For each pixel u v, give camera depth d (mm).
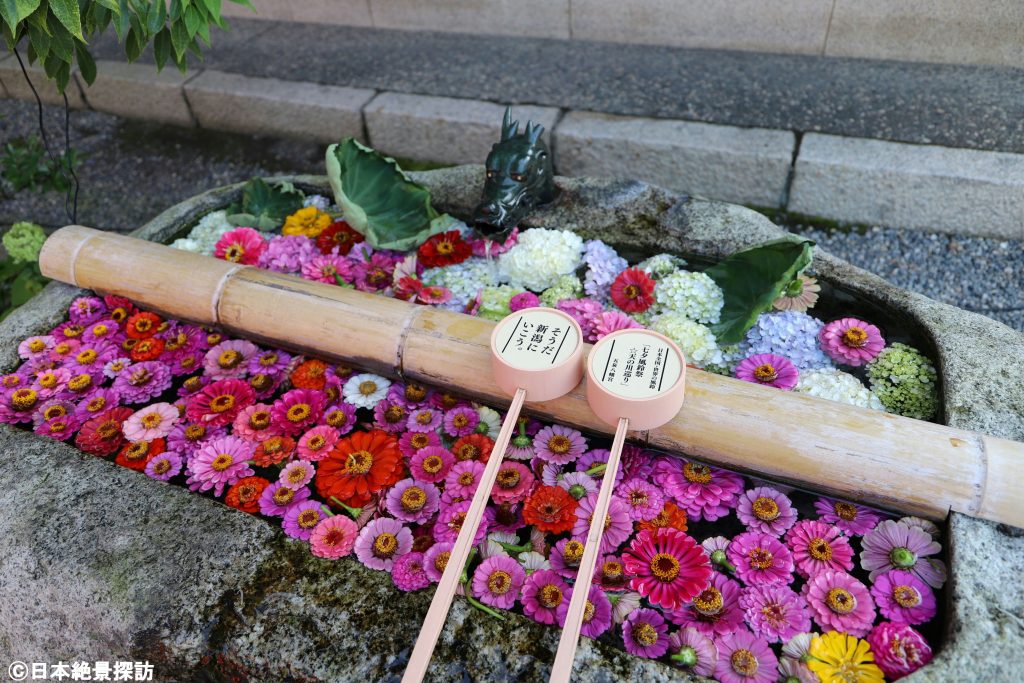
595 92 3473
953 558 1190
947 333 1567
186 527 1340
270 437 1537
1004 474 1203
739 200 3207
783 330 1668
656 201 2037
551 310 1430
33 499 1403
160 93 3953
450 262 1937
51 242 1941
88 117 4223
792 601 1203
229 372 1716
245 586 1248
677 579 1232
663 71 3576
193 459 1509
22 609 1312
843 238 3090
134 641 1207
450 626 1174
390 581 1251
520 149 1748
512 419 1303
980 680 1045
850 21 3400
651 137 3156
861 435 1284
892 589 1208
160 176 3801
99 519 1358
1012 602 1128
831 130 3096
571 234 1918
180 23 2039
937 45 3359
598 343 1362
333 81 3783
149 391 1681
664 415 1262
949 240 3020
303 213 2135
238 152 3881
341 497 1408
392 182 2094
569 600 1205
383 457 1474
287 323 1669
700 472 1415
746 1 3488
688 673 1103
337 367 1704
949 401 1419
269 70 3936
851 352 1589
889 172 2900
